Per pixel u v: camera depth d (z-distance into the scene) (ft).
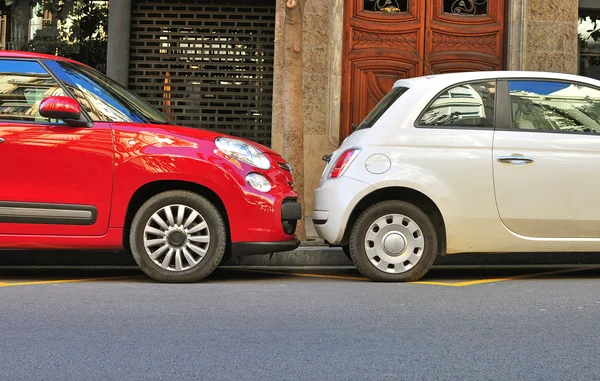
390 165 28.17
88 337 18.85
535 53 51.29
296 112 38.22
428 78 29.37
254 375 15.81
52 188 27.20
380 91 51.21
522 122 28.76
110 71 50.88
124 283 27.58
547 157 28.37
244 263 33.35
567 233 28.60
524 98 28.96
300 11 37.93
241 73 51.80
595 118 29.07
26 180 27.14
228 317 21.31
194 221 27.73
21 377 15.55
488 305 23.29
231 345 18.20
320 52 50.31
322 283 28.14
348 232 29.14
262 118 52.01
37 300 23.63
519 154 28.32
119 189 27.32
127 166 27.30
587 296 25.00
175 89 51.70
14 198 27.12
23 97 27.78
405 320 21.04
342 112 50.93
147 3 51.55
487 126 28.63
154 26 51.60
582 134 28.76
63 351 17.52
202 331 19.58
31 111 27.66
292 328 19.99
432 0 51.42
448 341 18.69
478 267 34.01
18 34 52.08
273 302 23.61
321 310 22.38
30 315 21.34
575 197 28.43
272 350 17.76
